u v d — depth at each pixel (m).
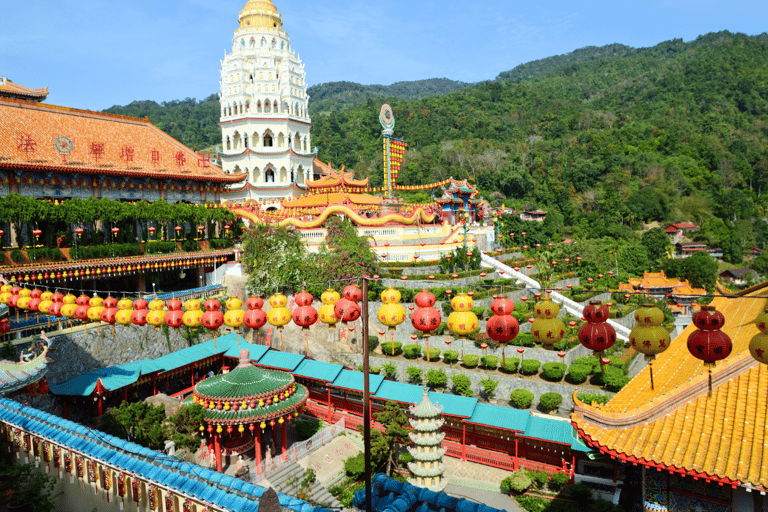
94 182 51.62
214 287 53.34
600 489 30.75
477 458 35.41
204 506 17.20
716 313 14.02
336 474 32.50
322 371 40.22
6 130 49.62
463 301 18.05
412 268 56.72
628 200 139.12
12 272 38.59
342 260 50.75
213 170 63.16
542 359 43.22
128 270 47.47
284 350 47.84
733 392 15.94
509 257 74.94
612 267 97.81
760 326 13.16
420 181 152.00
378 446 31.83
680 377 20.09
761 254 119.62
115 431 31.14
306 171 79.94
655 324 14.78
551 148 166.75
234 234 62.06
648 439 15.51
